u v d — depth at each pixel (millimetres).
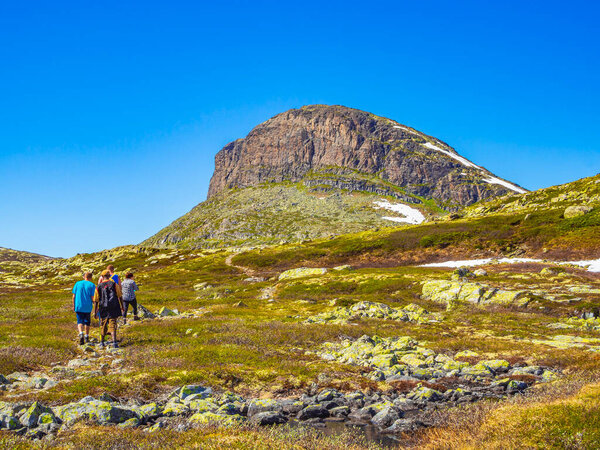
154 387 14578
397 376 18750
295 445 9273
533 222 114625
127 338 23500
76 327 26531
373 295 59000
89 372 15906
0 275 168000
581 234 95375
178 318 33844
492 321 37812
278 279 92500
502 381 17531
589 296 46594
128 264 158250
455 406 14688
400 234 133500
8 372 15703
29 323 27828
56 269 168750
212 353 19891
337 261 122125
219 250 171750
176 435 9352
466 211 190750
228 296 69062
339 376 17891
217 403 13508
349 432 11898
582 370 18516
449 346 25906
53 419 10297
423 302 52125
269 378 16906
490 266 82812
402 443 11125
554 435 8836
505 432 9539
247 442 8703
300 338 26281
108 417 10680
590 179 156500
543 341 28062
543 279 61875
